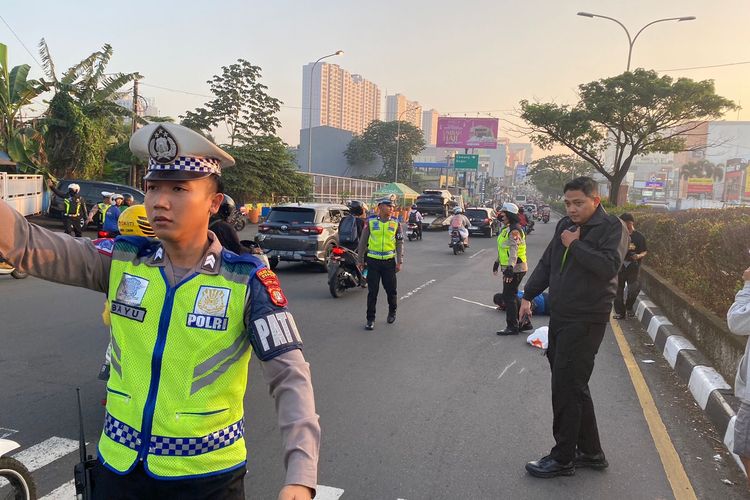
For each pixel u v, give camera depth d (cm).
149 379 150
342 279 1002
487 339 739
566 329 361
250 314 156
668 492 355
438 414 475
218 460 154
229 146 3020
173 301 152
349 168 6378
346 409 482
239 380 159
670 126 2520
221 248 164
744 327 283
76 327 715
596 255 341
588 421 378
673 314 766
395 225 786
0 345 628
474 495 347
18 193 1906
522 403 507
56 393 489
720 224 689
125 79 2395
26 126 2198
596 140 2653
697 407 506
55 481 346
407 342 713
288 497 136
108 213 1079
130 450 150
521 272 761
